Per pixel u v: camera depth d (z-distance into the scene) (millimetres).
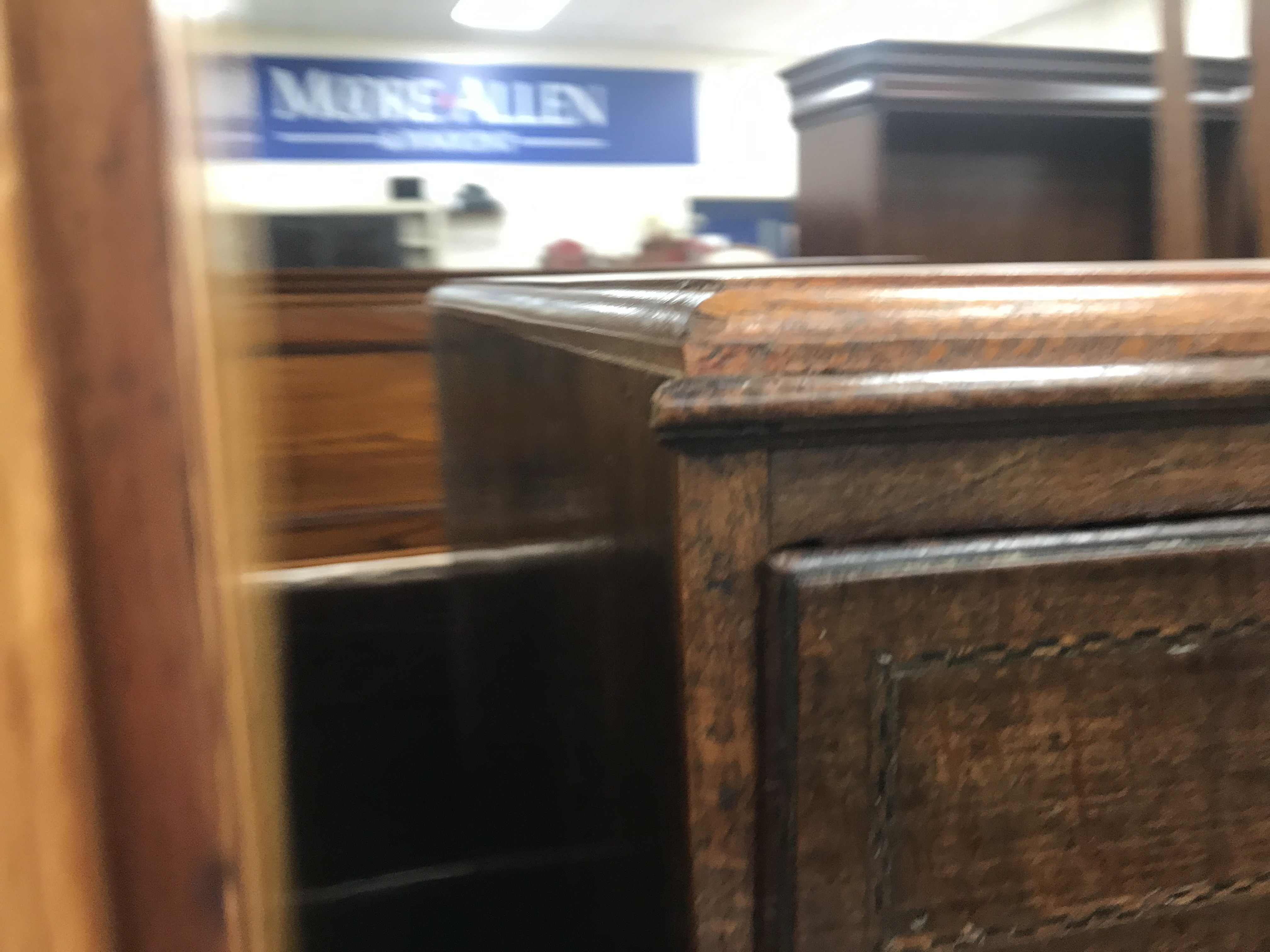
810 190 1940
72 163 166
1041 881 349
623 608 404
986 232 1942
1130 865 358
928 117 1776
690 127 6359
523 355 569
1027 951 353
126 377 174
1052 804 346
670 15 5438
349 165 5824
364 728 910
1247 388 340
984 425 333
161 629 184
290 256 2285
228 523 226
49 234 167
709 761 331
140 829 190
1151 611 346
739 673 329
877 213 1768
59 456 172
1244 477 365
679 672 328
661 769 364
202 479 188
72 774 176
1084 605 340
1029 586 333
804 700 320
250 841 238
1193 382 333
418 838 922
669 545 333
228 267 288
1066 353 328
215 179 260
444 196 6008
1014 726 340
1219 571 351
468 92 5945
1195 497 362
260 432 548
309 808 894
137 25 166
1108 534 345
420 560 943
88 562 178
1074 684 343
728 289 313
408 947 909
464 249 5711
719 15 5387
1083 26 4996
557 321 479
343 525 1197
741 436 311
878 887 335
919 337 317
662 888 375
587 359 437
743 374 303
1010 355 323
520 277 804
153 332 174
